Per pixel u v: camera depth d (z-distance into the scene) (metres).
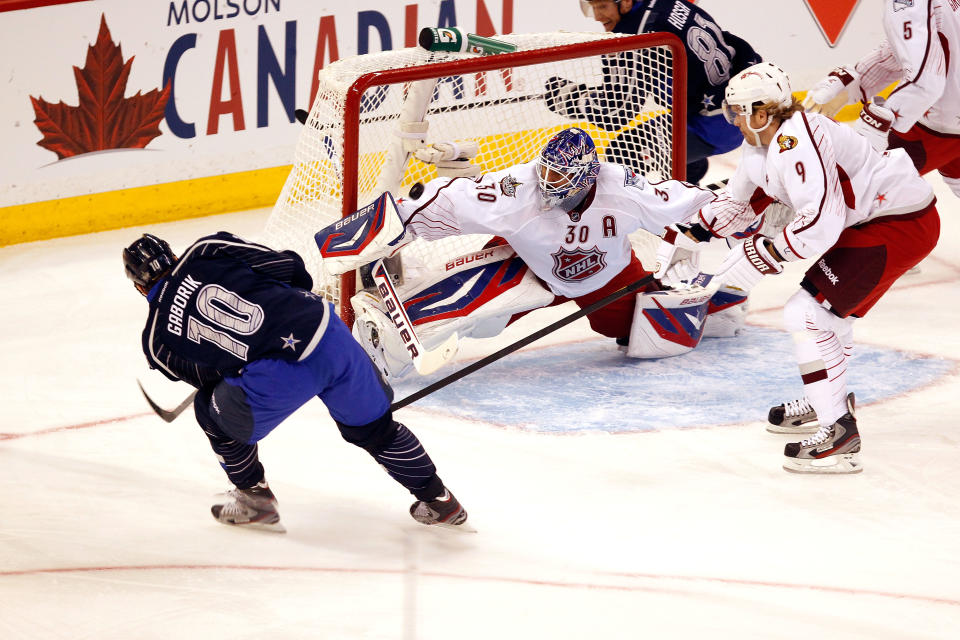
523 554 12.30
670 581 11.55
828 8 31.06
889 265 13.92
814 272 14.11
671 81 21.44
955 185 20.70
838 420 14.19
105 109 25.84
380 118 20.64
